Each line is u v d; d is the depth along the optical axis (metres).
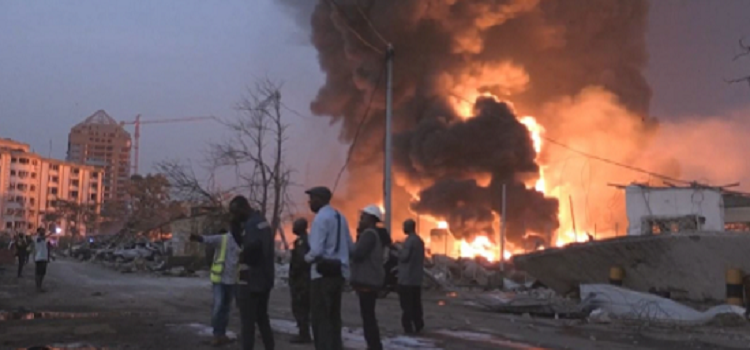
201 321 12.20
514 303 16.38
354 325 12.34
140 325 11.37
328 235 7.33
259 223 7.87
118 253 46.09
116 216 101.69
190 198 29.77
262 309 8.00
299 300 9.87
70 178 135.00
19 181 123.19
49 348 8.98
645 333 12.40
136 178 70.12
